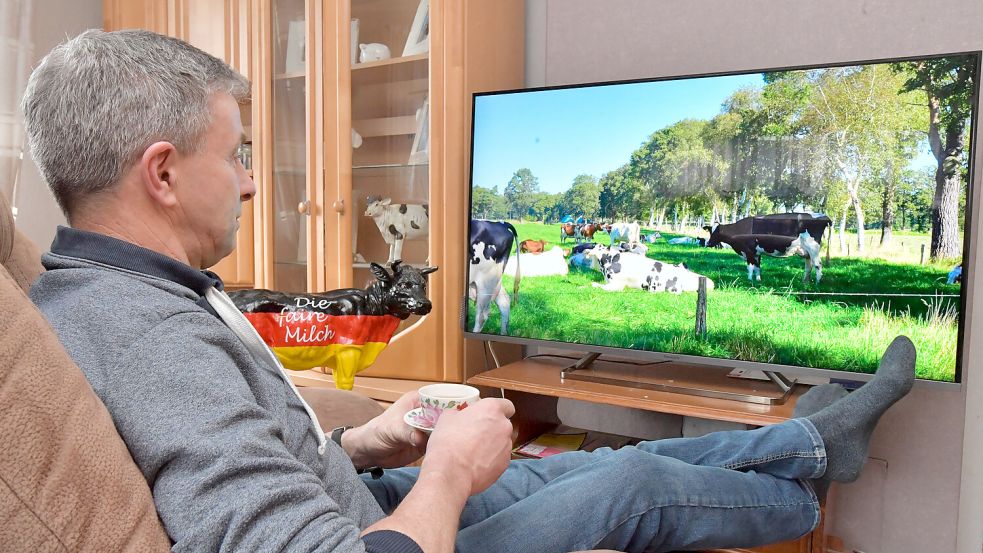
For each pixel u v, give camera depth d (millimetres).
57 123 760
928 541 1941
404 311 1758
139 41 791
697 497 1123
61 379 558
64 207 812
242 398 671
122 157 766
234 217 874
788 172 1794
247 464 615
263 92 2527
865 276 1718
